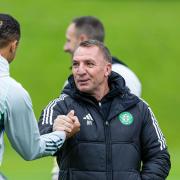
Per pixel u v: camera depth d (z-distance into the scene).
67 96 13.73
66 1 85.12
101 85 13.70
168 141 51.66
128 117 13.59
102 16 80.62
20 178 34.78
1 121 12.04
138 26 76.81
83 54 13.59
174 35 73.94
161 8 83.62
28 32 74.75
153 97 60.66
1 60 12.18
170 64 67.06
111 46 71.38
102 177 13.21
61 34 74.31
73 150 13.30
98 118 13.47
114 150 13.34
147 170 13.57
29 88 61.38
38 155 12.48
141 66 66.75
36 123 12.36
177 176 34.88
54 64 66.62
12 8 81.38
